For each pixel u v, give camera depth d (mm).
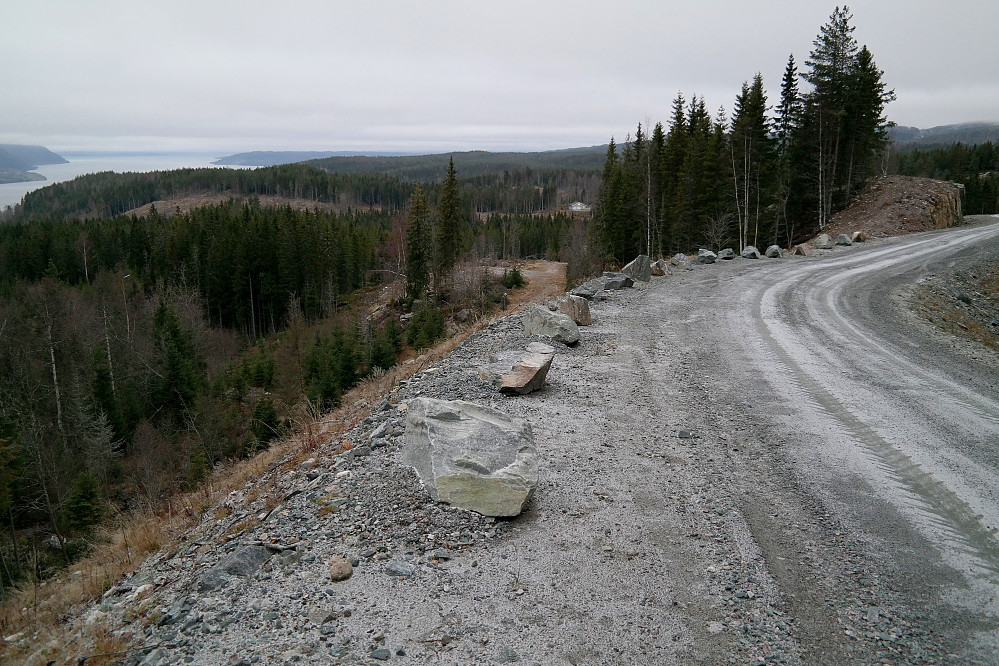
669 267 28938
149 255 74000
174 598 5234
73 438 30469
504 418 7285
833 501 6617
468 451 6398
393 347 35750
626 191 47406
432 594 4844
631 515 6195
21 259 68062
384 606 4695
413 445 6875
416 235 56781
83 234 69750
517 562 5312
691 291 21812
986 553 5641
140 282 62719
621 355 12781
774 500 6621
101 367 32562
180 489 19797
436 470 6273
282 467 8922
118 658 4484
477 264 59625
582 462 7418
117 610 5469
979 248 30828
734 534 5875
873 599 4906
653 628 4473
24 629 6012
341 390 25766
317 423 11250
